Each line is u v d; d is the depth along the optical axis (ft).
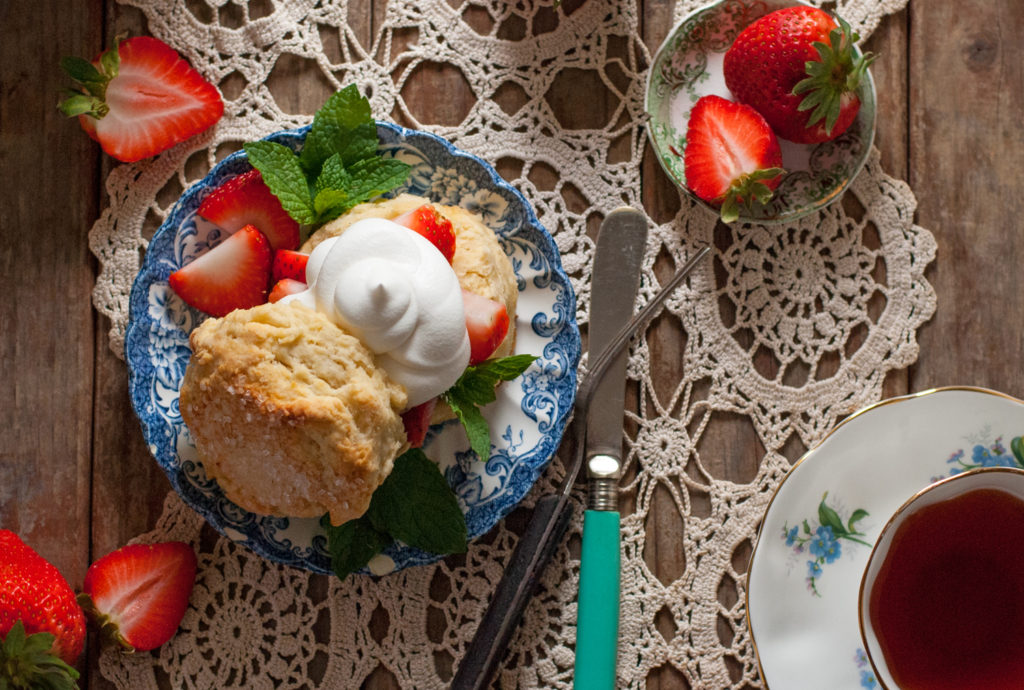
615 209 2.42
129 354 2.33
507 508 2.38
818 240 2.46
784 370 2.46
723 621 2.44
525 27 2.46
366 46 2.45
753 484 2.44
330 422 2.20
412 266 2.25
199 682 2.41
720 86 2.45
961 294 2.47
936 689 2.31
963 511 2.30
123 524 2.42
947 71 2.47
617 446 2.39
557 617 2.43
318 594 2.42
